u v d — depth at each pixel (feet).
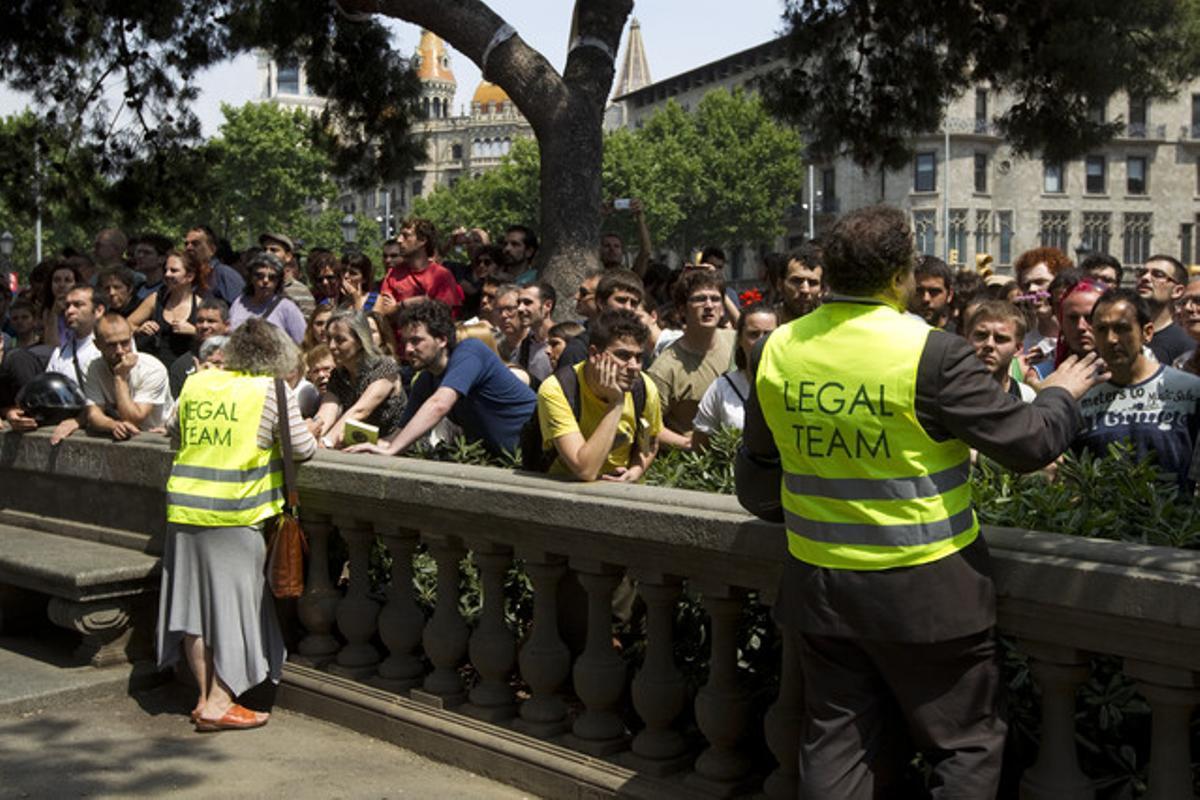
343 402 20.81
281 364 16.74
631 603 14.67
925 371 9.05
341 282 30.30
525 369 23.30
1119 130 42.68
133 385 20.45
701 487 14.53
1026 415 9.03
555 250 31.71
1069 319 16.44
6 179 48.14
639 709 13.08
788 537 9.87
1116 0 38.70
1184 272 21.65
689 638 14.14
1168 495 11.51
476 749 14.55
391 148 44.60
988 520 10.99
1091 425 14.52
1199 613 8.54
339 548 18.17
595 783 13.26
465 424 18.06
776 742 11.78
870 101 44.83
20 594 20.62
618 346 13.46
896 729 9.98
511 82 31.71
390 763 15.05
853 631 9.39
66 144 47.06
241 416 16.34
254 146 272.92
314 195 282.77
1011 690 10.94
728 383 18.22
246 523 16.38
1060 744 9.87
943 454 9.26
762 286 31.35
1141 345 14.43
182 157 48.29
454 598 15.31
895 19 42.19
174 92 46.80
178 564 16.55
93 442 20.34
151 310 27.45
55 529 21.22
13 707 17.21
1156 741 9.27
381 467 15.83
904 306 9.79
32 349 24.72
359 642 16.67
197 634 16.48
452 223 320.09
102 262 31.58
